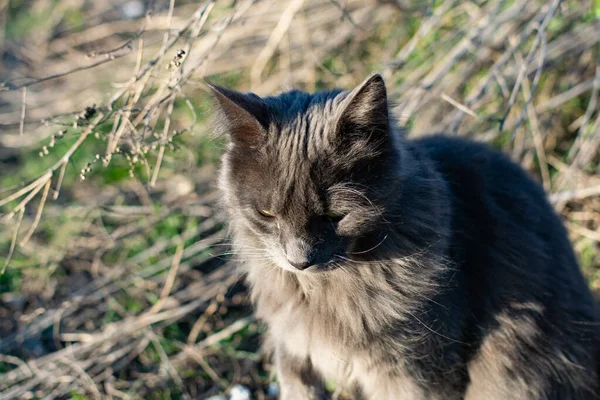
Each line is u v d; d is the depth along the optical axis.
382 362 0.64
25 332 0.81
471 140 0.74
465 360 0.67
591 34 0.93
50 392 0.77
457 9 0.99
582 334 0.69
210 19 1.07
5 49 1.27
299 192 0.58
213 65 1.08
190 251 0.86
